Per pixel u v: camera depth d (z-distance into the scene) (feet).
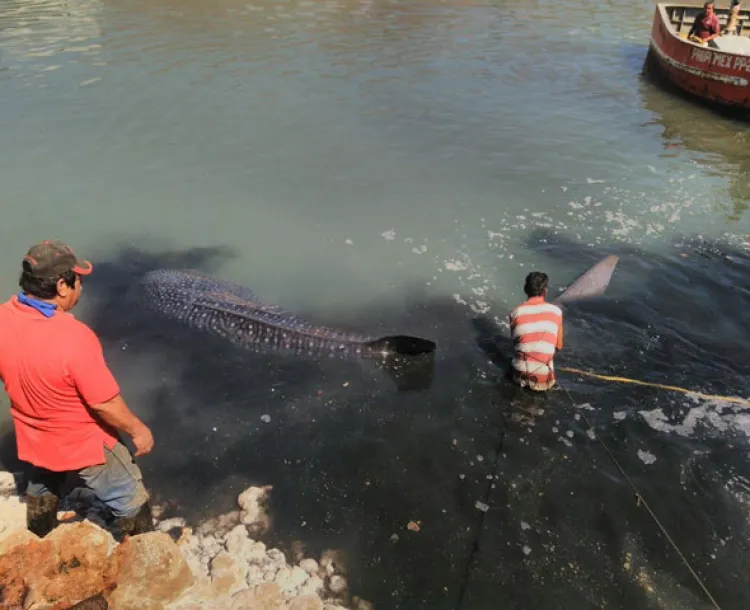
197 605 11.35
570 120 40.22
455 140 36.81
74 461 10.80
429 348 18.70
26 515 12.79
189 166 32.94
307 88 43.68
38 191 30.01
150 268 24.75
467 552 13.12
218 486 14.75
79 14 61.67
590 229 27.55
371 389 18.02
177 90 42.52
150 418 16.85
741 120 41.68
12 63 46.85
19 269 24.23
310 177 32.22
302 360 19.16
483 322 21.43
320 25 59.06
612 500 14.40
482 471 15.23
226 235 27.14
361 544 13.28
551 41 57.06
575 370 18.66
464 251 26.02
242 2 67.31
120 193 30.22
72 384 10.03
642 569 12.78
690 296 22.41
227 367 18.86
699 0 74.13
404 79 46.01
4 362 9.95
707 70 41.93
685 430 16.44
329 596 12.12
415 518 13.93
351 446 15.96
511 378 18.37
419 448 15.89
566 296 22.04
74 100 40.47
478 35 57.88
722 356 19.27
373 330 21.07
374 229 27.73
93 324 21.08
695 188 31.63
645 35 59.88
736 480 14.90
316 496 14.47
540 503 14.32
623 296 22.25
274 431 16.46
